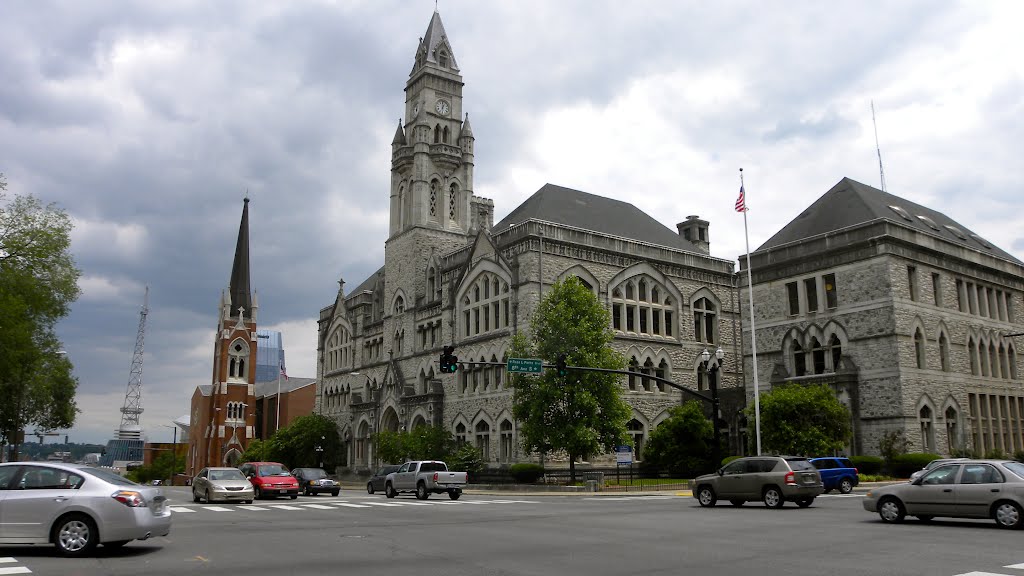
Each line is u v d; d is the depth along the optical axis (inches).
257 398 4987.7
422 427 2324.1
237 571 541.0
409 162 2844.5
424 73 2837.1
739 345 2519.7
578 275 2175.2
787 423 1681.8
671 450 2020.2
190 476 4921.3
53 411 2618.1
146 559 605.9
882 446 1772.9
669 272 2386.8
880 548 629.3
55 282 1742.1
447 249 2763.3
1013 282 2233.0
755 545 659.4
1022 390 2169.0
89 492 632.4
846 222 1999.3
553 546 667.4
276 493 1528.1
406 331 2699.3
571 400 1739.7
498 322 2239.2
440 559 593.6
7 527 620.4
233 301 4832.7
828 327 1943.9
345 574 525.3
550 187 2492.6
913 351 1829.5
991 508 778.8
